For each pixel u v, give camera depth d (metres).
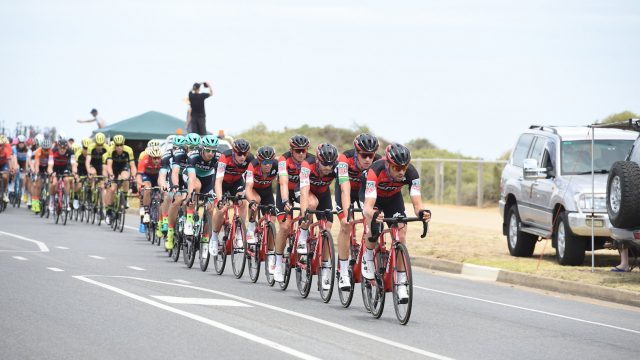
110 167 31.98
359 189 16.73
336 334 13.33
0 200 39.03
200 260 21.31
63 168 36.00
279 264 18.16
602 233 21.52
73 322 13.41
